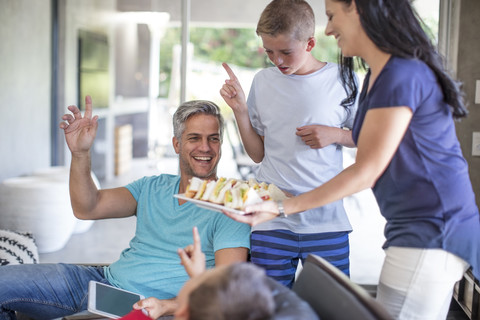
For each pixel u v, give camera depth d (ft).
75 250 13.16
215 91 12.11
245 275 3.12
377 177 4.82
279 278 6.91
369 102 4.86
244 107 7.10
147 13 12.82
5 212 12.85
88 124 6.53
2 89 13.11
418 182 4.88
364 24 4.80
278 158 6.96
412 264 4.95
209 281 3.11
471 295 8.91
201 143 6.69
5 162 13.38
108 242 13.58
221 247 6.32
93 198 6.77
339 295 3.88
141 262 6.70
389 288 5.14
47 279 6.56
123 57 13.29
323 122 6.86
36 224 12.80
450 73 5.05
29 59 14.11
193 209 6.63
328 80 6.91
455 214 4.85
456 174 4.86
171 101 12.71
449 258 4.91
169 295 6.64
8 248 9.53
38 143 14.65
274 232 6.84
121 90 13.47
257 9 11.82
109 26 13.48
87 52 14.05
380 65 4.89
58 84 14.88
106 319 5.94
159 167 13.37
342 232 6.99
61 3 14.47
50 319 6.65
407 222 4.99
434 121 4.81
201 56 12.14
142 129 13.33
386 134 4.69
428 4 10.09
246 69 11.93
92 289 5.74
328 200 4.93
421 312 5.06
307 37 6.46
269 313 3.11
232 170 11.99
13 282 6.37
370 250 11.57
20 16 13.69
